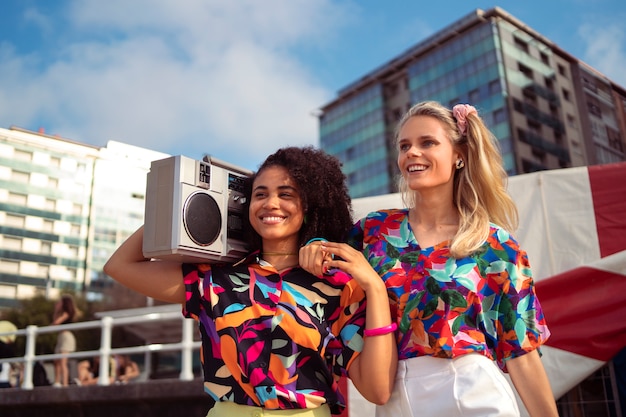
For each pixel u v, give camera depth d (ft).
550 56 137.39
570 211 11.73
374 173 151.02
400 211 6.84
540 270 11.69
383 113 151.94
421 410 5.68
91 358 26.20
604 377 11.39
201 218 5.98
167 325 28.96
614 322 10.51
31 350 19.70
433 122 6.63
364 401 11.75
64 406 17.53
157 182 5.98
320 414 5.82
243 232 6.72
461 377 5.64
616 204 11.42
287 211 6.44
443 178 6.47
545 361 10.82
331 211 6.77
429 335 5.83
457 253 6.06
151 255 5.91
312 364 5.88
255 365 5.72
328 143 167.32
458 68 135.54
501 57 127.95
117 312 28.32
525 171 123.03
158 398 15.71
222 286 6.21
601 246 11.32
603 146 133.59
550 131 130.72
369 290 5.79
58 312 26.45
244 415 5.68
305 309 6.02
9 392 18.28
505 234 6.23
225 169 6.95
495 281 6.03
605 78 133.69
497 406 5.46
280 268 6.57
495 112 127.13
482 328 5.93
